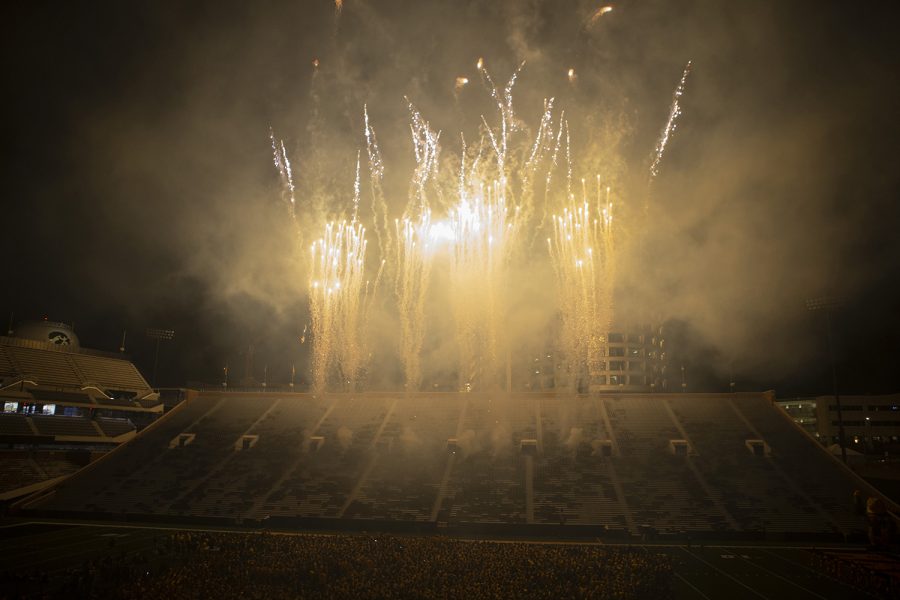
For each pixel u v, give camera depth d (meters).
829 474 72.56
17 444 84.69
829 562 50.69
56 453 85.38
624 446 79.38
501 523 65.44
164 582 42.03
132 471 79.69
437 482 73.69
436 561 47.47
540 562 47.56
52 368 97.38
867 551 55.50
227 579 42.97
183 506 71.69
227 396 97.94
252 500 72.12
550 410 88.00
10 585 43.00
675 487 71.06
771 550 58.12
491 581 42.62
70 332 106.50
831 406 114.00
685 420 84.75
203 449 84.12
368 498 71.31
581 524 64.94
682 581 46.94
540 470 75.06
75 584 41.53
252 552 50.41
